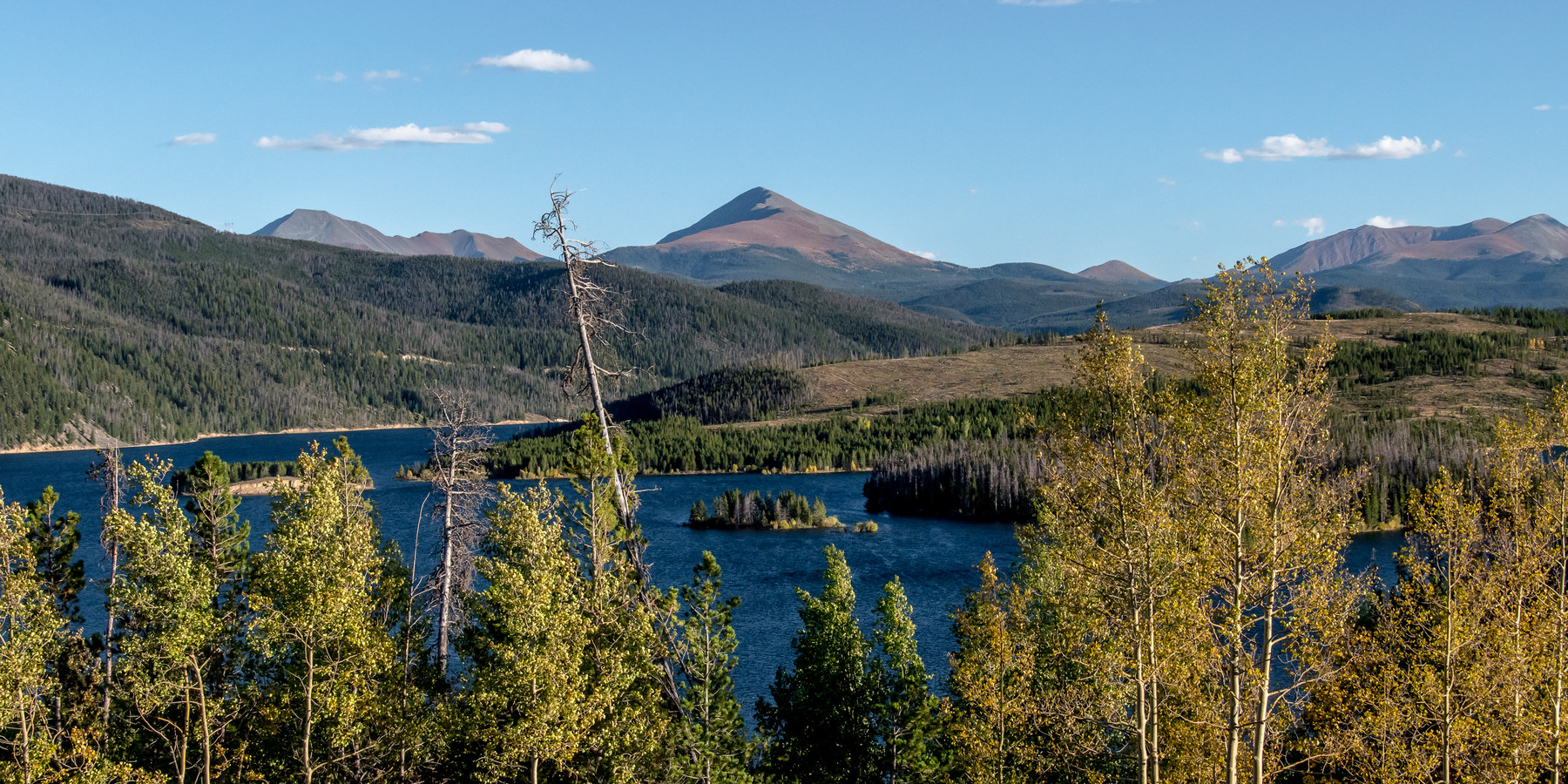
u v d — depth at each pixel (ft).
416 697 123.24
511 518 109.29
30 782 111.86
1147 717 108.99
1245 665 89.71
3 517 113.50
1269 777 100.42
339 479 128.47
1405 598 103.60
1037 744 120.78
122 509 127.85
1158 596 92.22
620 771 105.29
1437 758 96.53
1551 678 101.60
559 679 103.35
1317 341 89.10
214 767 126.41
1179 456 91.86
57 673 128.26
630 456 106.42
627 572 106.83
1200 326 90.17
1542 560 101.81
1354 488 89.76
